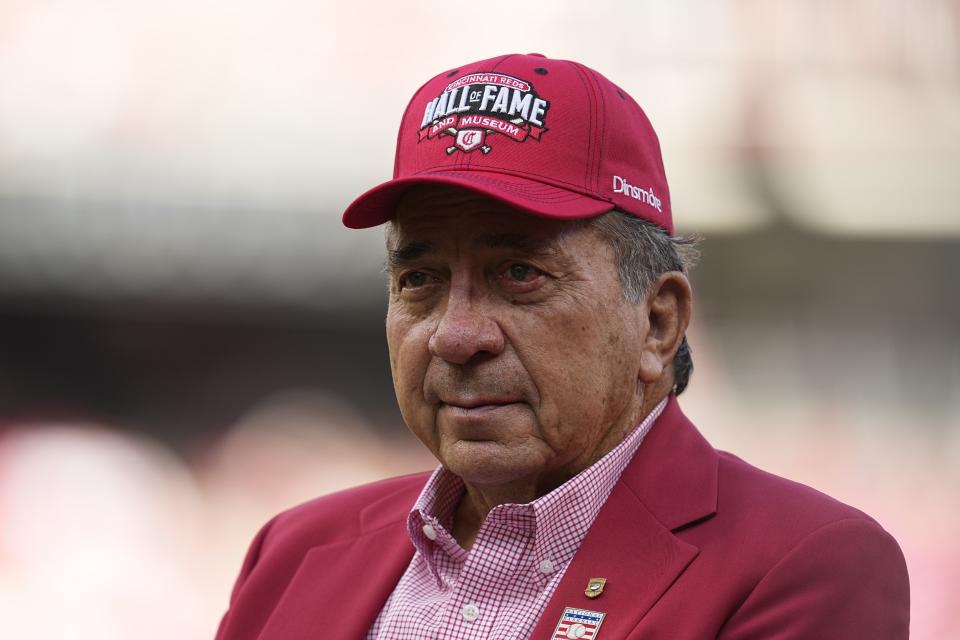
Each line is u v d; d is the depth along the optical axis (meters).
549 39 39.16
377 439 33.94
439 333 6.47
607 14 38.97
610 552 6.62
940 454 31.38
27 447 32.53
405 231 6.79
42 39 38.12
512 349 6.50
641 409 7.19
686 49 38.56
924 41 38.44
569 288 6.52
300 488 31.56
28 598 25.56
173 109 37.41
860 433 32.47
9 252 34.59
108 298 34.75
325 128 37.47
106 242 34.75
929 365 34.09
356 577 7.54
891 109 37.56
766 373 33.97
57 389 35.50
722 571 6.33
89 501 29.30
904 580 6.50
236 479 32.06
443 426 6.70
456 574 7.04
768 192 35.88
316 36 38.81
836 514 6.48
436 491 7.43
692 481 6.86
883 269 35.00
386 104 38.06
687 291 7.14
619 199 6.71
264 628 7.61
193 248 34.81
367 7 38.94
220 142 36.84
